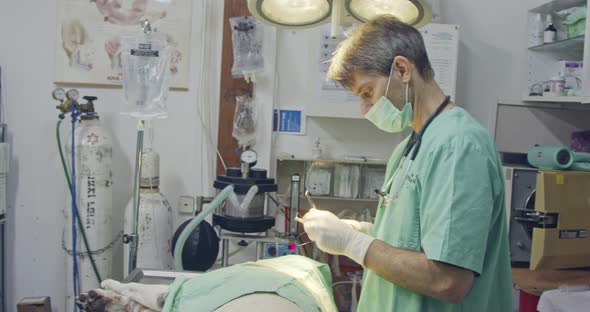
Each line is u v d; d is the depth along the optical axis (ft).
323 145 8.54
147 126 8.16
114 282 3.66
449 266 3.27
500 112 8.70
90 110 7.50
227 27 8.11
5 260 8.29
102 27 8.09
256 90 8.23
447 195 3.35
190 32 8.23
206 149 8.35
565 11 7.86
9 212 8.28
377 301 3.97
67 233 7.55
